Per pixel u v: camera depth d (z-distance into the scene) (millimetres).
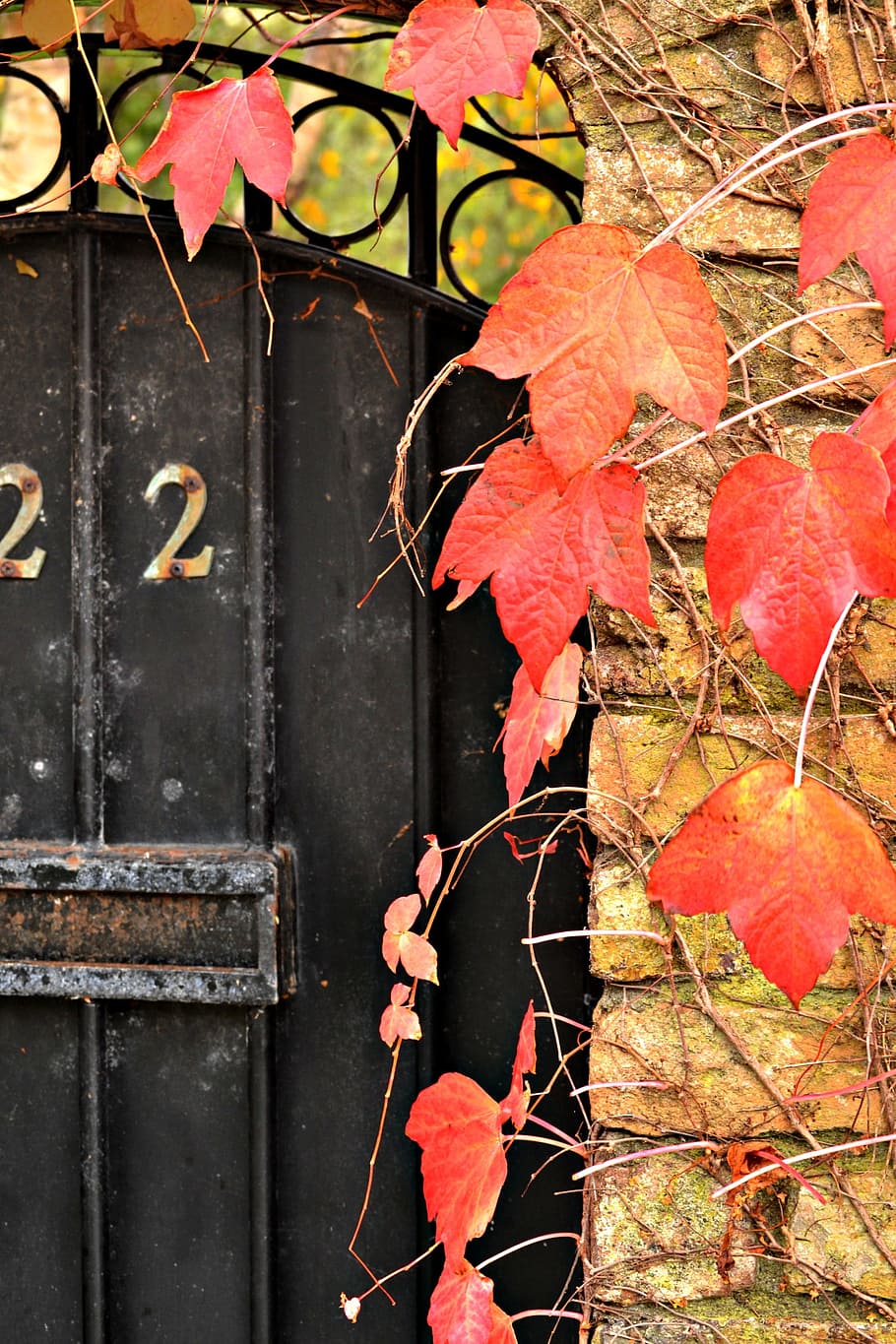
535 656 2121
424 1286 2447
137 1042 2473
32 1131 2484
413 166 2455
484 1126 2238
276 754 2467
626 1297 2287
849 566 2076
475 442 2449
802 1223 2273
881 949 2270
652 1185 2289
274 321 2459
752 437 2287
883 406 2104
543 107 3033
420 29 2150
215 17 2512
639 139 2293
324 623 2463
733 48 2285
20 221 2463
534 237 3109
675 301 2070
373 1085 2453
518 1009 2441
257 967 2445
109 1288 2477
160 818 2473
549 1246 2432
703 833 2094
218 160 2178
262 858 2447
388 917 2326
